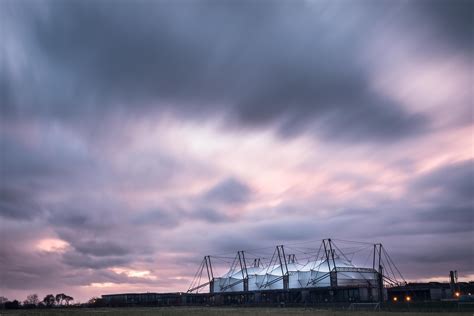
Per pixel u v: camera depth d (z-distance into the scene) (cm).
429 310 8800
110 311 11381
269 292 18650
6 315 9481
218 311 10450
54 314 9619
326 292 16800
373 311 9000
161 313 9369
